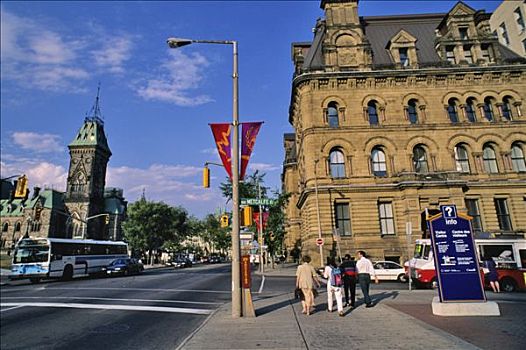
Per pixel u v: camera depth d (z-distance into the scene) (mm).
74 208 96562
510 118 34188
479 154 32844
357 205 31203
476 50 35469
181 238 88938
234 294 10578
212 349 6816
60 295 17312
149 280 26719
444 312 10125
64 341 8289
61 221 97938
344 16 36562
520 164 33344
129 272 35625
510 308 11586
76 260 32438
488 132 33406
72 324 10219
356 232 30625
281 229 40062
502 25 44344
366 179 31953
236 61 13055
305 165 33344
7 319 11141
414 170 32469
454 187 29922
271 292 17734
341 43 35625
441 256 10805
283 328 8688
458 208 29453
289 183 55656
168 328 9578
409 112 34406
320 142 32812
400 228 30438
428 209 26422
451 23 36188
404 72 33938
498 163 33000
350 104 33719
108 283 24312
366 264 12094
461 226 11000
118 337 8602
